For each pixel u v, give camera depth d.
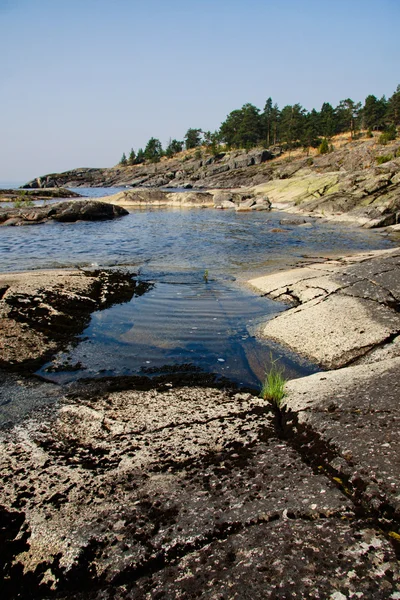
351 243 16.92
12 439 3.69
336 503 2.49
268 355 6.04
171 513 2.57
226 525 2.41
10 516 2.67
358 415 3.55
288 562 2.10
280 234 20.09
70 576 2.22
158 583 2.10
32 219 26.53
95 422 3.94
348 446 3.07
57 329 6.67
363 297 7.21
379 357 5.46
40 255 14.73
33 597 2.14
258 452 3.19
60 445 3.56
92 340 6.47
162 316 7.70
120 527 2.49
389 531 2.27
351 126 105.88
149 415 4.03
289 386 4.65
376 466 2.78
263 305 8.34
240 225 24.20
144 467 3.12
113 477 3.01
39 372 5.32
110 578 2.17
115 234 20.64
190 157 126.62
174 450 3.33
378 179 29.38
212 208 39.38
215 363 5.73
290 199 37.81
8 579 2.26
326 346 6.01
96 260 13.67
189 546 2.30
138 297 8.91
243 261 13.20
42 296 7.73
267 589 1.96
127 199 44.31
